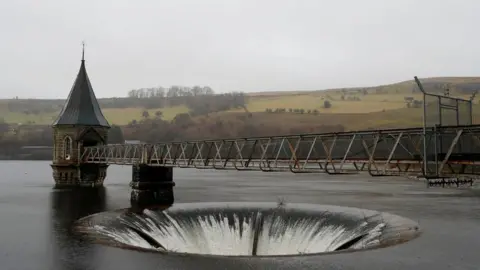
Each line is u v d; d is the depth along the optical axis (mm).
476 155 19422
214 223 29172
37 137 164375
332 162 21406
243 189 52875
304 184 62344
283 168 23969
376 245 21031
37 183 58031
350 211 30844
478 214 30594
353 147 36938
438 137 20547
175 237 26516
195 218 29953
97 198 40219
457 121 21828
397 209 33375
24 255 19109
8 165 124875
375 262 18047
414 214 30656
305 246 25312
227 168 27719
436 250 19906
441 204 36625
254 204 34562
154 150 37969
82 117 52625
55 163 51938
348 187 55969
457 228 25203
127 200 38844
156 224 28156
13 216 29391
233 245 26531
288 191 50031
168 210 31781
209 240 27000
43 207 34031
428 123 22203
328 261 18047
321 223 28156
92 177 52188
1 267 17406
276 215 30594
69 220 27906
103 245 20797
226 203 35531
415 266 17516
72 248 20266
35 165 125375
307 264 17672
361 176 83625
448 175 17531
